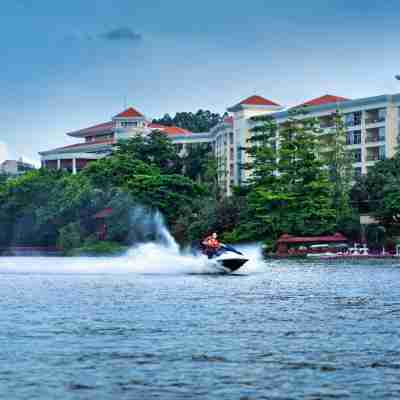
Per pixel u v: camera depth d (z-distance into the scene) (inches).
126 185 5044.3
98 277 2245.3
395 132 5334.6
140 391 772.0
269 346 976.3
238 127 6446.9
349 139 5551.2
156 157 6072.8
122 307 1381.6
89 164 5438.0
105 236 4832.7
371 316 1239.5
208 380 811.4
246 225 4466.0
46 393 765.3
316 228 4384.8
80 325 1146.7
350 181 4776.1
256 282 2010.3
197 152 6422.2
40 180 5388.8
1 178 7421.3
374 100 5378.9
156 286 1868.8
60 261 3348.9
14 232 5324.8
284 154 4566.9
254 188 4598.9
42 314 1278.3
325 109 5708.7
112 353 937.5
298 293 1658.5
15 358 910.4
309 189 4439.0
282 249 4340.6
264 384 795.4
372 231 4379.9
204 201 4886.8
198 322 1175.0
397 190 4173.2
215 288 1797.5
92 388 782.5
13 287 1855.3
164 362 889.5
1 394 761.6
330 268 2866.6
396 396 752.3
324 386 786.8
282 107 6441.9
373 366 865.5
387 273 2475.4
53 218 5078.7
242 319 1208.2
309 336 1044.5
